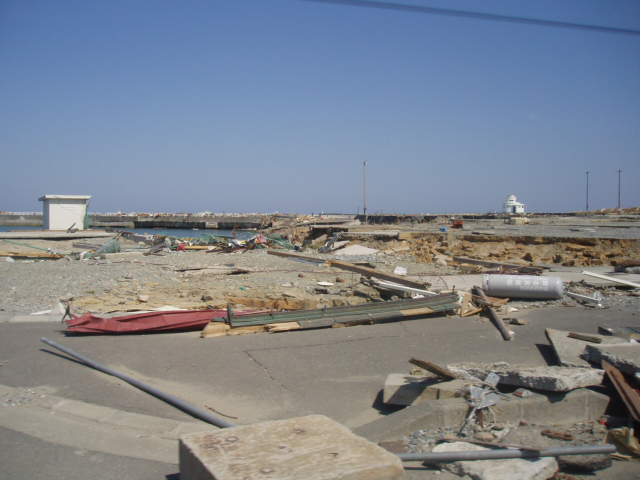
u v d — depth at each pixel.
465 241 29.28
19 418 5.59
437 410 5.21
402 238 32.88
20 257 25.48
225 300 12.32
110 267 21.20
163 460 4.70
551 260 23.52
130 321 9.27
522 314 10.69
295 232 43.84
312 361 7.59
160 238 35.47
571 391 5.49
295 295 13.60
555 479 4.26
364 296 13.52
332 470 3.32
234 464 3.40
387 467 3.43
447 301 10.92
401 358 7.71
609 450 4.37
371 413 5.79
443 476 4.35
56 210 47.69
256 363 7.49
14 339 8.91
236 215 116.25
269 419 5.61
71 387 6.55
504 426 5.13
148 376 6.99
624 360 5.84
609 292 13.13
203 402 6.10
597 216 78.62
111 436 5.19
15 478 4.33
